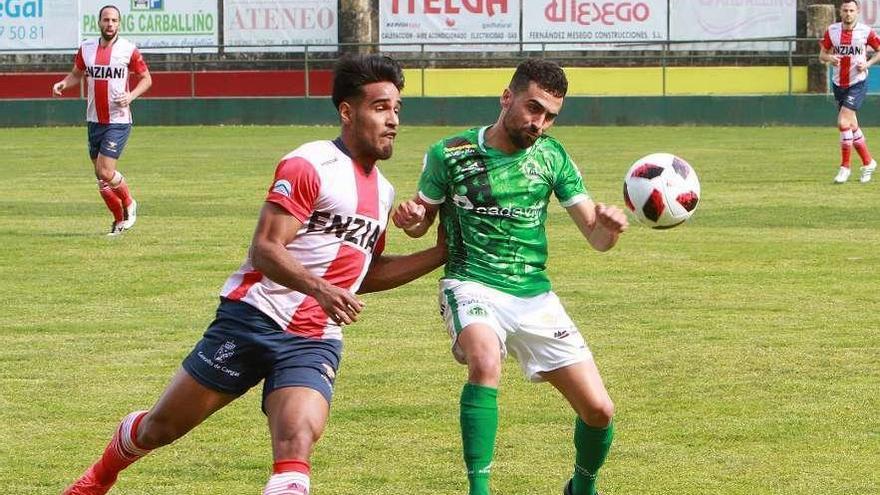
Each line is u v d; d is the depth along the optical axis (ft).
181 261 142.20
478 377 60.54
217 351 55.06
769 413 81.15
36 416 81.25
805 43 389.19
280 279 52.95
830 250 147.84
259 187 220.84
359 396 85.97
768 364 93.76
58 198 206.49
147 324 109.19
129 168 257.14
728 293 122.21
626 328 106.32
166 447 74.74
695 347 99.30
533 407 83.51
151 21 408.67
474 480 60.29
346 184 55.42
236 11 406.21
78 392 86.99
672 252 147.54
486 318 62.44
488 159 64.28
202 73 405.39
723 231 164.04
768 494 66.03
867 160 220.23
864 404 83.10
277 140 332.19
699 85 394.32
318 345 55.31
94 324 109.19
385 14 403.75
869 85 360.89
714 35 392.47
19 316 112.57
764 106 364.99
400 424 79.41
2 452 73.82
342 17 402.72
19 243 156.15
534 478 69.10
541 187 64.59
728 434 76.79
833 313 112.27
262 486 67.97
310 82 404.16
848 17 214.48
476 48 403.13
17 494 66.49
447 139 65.36
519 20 399.65
